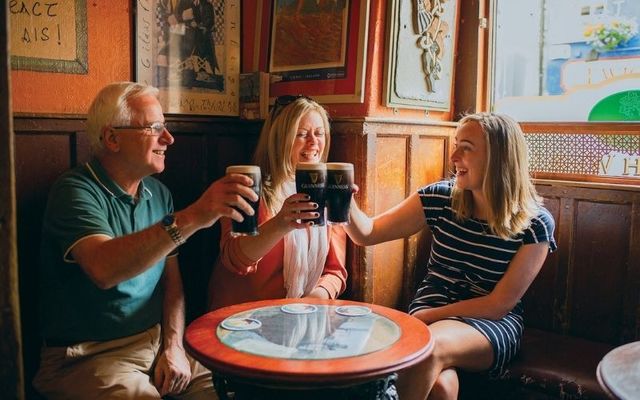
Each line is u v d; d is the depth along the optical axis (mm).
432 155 2990
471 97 3043
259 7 3018
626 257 2557
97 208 1930
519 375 2283
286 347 1606
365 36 2605
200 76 2781
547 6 2840
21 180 2170
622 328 2578
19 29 2148
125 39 2479
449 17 2969
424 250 3014
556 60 2840
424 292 2479
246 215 1683
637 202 2504
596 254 2645
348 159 2670
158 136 2066
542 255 2287
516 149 2297
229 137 2928
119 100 2004
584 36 2738
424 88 2889
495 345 2189
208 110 2830
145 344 2059
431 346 1658
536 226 2287
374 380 1507
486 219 2369
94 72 2385
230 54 2926
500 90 3039
